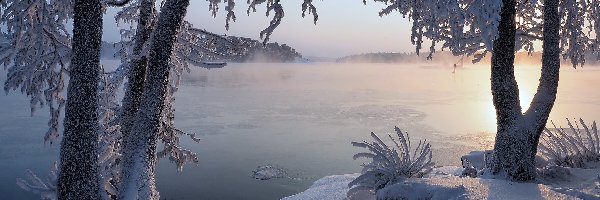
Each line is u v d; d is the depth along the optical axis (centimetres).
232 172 2083
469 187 604
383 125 3462
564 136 938
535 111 775
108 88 757
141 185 527
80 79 502
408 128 3225
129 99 676
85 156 507
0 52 641
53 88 707
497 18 571
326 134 3097
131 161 541
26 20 610
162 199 1688
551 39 781
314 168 2136
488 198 550
